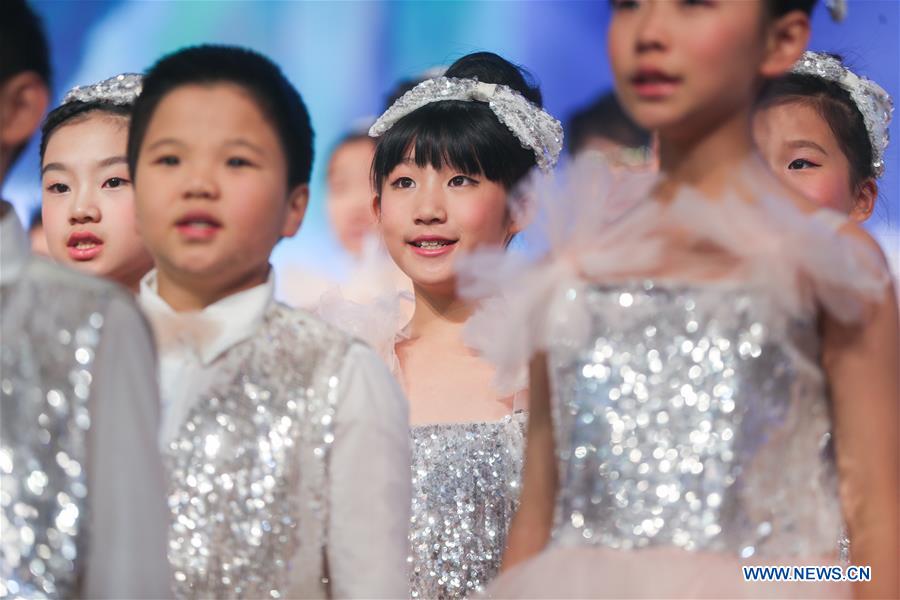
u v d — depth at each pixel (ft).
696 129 25.81
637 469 25.43
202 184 27.14
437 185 37.83
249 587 26.78
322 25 64.28
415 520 35.65
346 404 27.45
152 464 23.20
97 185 37.50
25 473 22.15
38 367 22.43
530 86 40.96
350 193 60.03
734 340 25.27
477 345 34.71
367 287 50.26
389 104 43.57
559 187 26.91
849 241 25.45
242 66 28.07
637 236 26.23
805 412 25.38
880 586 25.04
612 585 25.08
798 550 25.07
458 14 63.93
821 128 40.04
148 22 63.93
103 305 22.84
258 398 27.45
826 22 59.16
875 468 25.26
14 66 23.47
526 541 27.02
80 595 22.44
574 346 26.04
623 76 25.76
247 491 27.07
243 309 27.86
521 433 35.86
